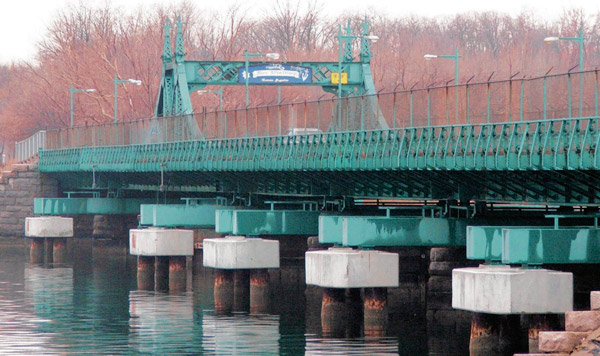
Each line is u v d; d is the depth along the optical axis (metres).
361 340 121.56
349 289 143.25
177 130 189.12
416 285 164.62
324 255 133.12
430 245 133.00
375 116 138.75
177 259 183.12
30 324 133.62
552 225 130.88
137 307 148.38
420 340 121.31
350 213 152.00
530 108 117.50
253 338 123.06
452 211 135.25
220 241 158.25
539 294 107.88
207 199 192.12
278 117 159.62
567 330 92.94
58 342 121.44
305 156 143.00
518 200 119.12
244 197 180.50
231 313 142.50
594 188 108.25
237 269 161.25
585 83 111.75
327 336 124.06
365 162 131.62
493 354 112.38
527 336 117.06
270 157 150.88
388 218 133.00
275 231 157.75
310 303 152.00
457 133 120.06
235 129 170.38
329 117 148.62
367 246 133.25
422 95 132.25
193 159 173.62
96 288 170.88
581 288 137.12
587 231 110.94
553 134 105.62
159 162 188.75
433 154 121.00
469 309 110.31
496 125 112.62
